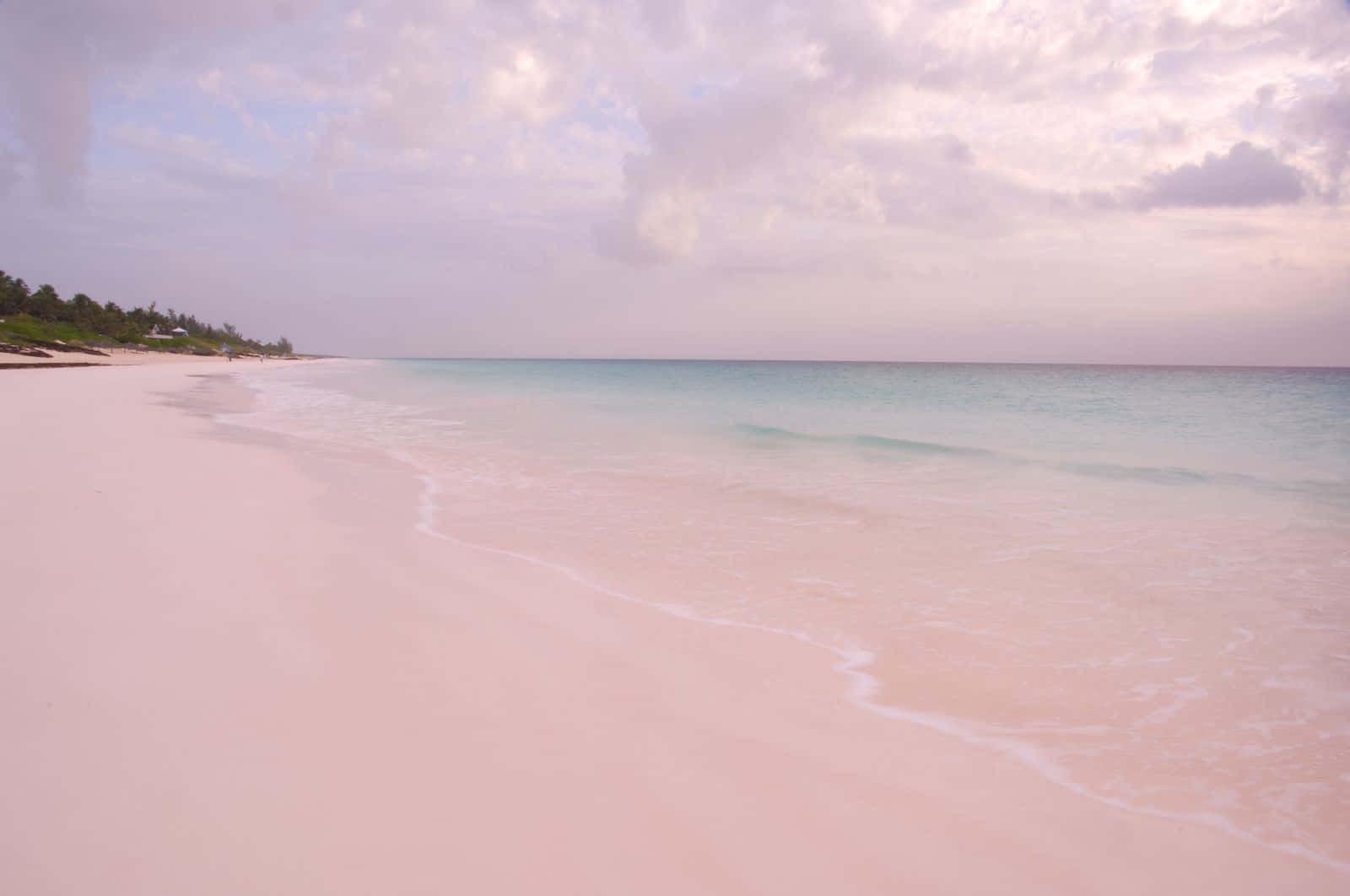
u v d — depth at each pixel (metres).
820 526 8.59
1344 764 3.63
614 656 4.68
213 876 2.45
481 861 2.60
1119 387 44.16
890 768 3.48
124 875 2.43
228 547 6.62
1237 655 4.96
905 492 10.90
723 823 2.95
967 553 7.50
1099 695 4.35
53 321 92.31
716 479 11.86
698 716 3.90
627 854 2.70
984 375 74.12
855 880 2.65
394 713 3.71
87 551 6.22
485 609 5.43
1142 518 9.20
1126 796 3.33
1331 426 21.27
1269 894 2.71
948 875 2.71
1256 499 10.45
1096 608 5.86
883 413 26.62
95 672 3.97
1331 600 6.07
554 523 8.53
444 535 7.77
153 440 13.78
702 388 44.72
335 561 6.41
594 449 15.55
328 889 2.42
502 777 3.18
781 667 4.62
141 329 117.12
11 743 3.20
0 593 5.11
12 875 2.39
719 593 6.11
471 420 21.92
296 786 3.00
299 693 3.88
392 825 2.78
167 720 3.49
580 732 3.64
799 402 32.16
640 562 7.00
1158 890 2.70
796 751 3.59
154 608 4.97
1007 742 3.79
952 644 5.09
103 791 2.88
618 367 110.31
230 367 78.25
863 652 4.92
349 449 14.46
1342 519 9.14
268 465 11.61
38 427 14.83
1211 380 57.16
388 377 60.31
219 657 4.25
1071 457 14.77
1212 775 3.52
